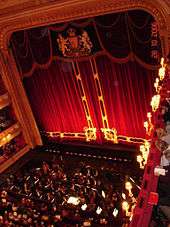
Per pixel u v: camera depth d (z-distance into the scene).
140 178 13.39
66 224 13.04
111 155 15.41
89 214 12.96
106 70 14.28
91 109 15.62
